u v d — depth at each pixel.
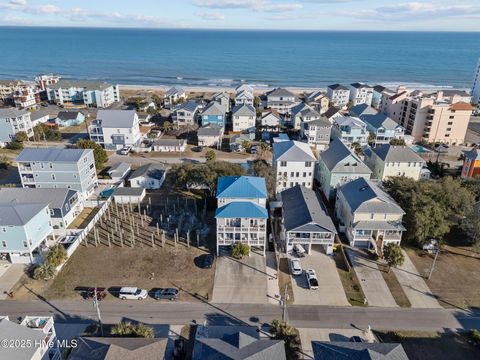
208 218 64.44
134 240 57.00
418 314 42.94
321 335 39.50
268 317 42.06
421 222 52.31
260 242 53.72
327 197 71.75
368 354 30.59
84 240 56.72
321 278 48.94
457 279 49.34
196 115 127.38
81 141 85.31
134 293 44.53
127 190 70.56
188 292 46.12
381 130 107.00
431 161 94.44
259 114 135.62
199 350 32.50
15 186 72.00
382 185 68.25
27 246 49.56
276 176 72.69
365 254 54.38
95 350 31.16
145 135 110.81
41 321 36.25
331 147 78.31
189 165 73.19
